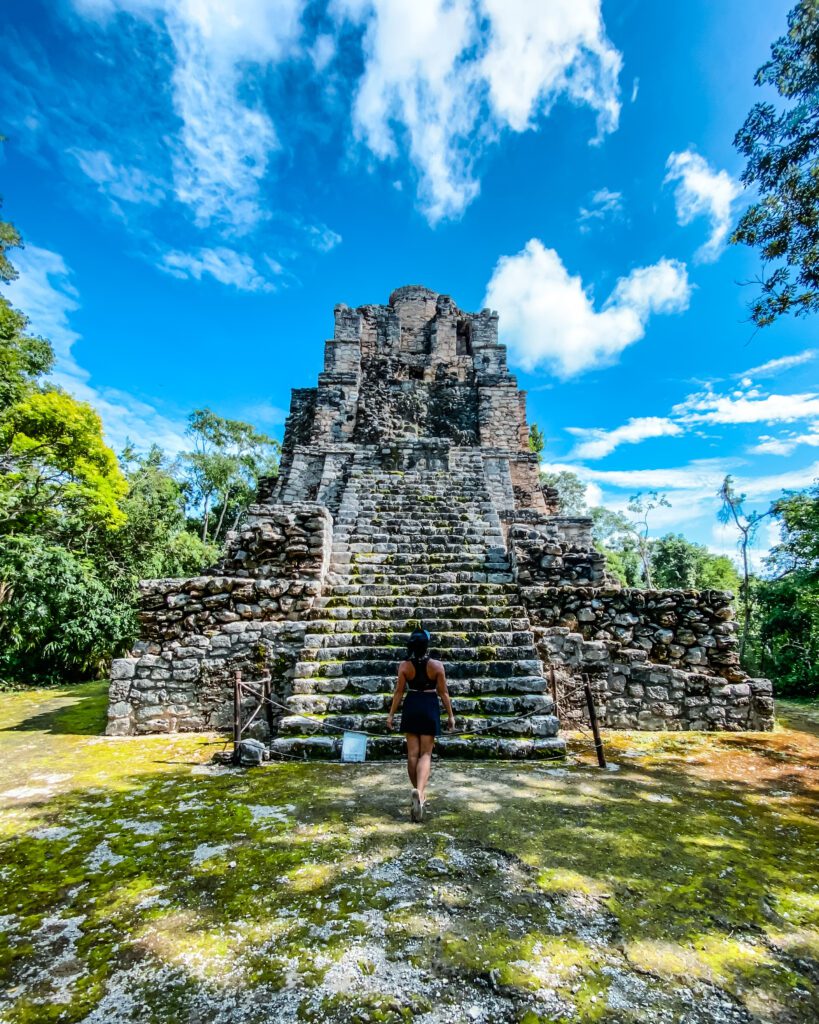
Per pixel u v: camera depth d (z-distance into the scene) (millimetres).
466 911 2387
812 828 3480
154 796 3908
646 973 2002
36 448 12305
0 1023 1744
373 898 2488
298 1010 1793
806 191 6816
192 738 5719
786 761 5082
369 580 7414
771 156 6922
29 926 2291
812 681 11094
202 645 6199
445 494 10148
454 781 4219
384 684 5520
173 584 6480
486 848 3012
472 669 5719
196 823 3391
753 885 2688
